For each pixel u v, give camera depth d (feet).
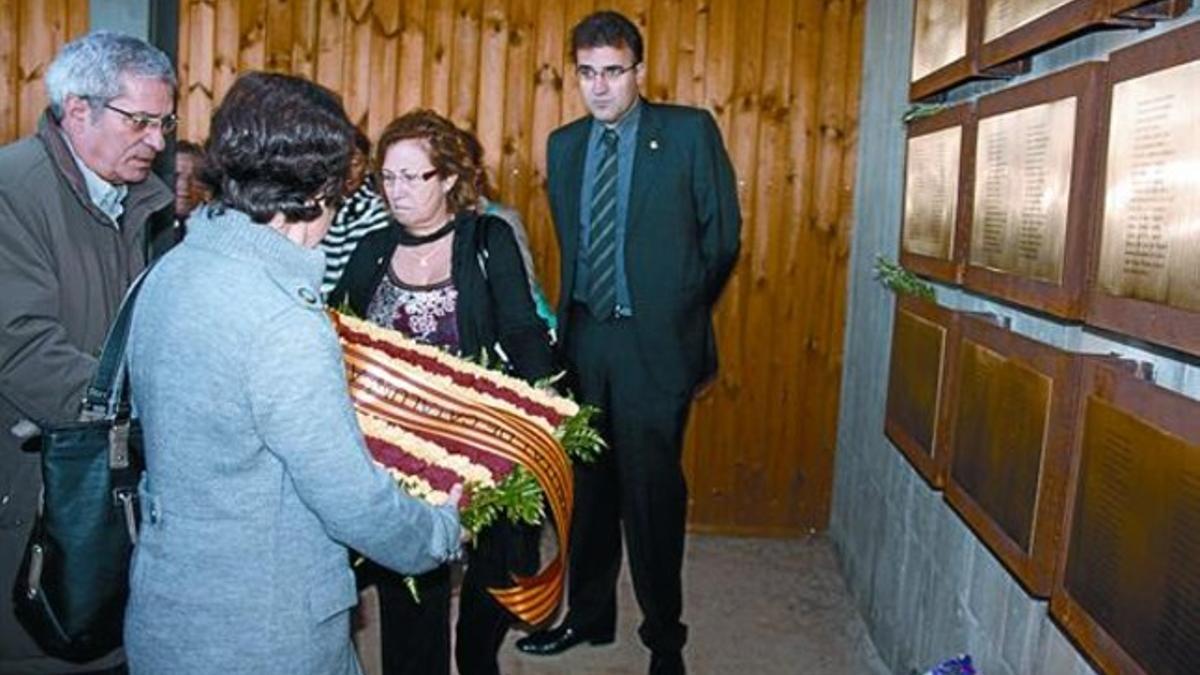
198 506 4.61
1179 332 4.61
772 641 11.46
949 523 8.65
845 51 13.69
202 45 13.60
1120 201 5.28
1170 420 4.62
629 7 13.65
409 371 6.36
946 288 9.10
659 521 10.24
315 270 4.74
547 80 13.75
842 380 14.07
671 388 10.11
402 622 7.89
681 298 10.08
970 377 7.59
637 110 10.11
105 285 6.66
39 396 6.20
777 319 14.15
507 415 6.29
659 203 9.97
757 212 13.97
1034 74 7.29
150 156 6.48
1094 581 5.37
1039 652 6.48
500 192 13.89
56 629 5.54
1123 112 5.28
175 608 4.65
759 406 14.29
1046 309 6.19
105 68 6.19
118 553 5.50
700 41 13.70
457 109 13.79
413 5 13.67
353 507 4.51
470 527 5.56
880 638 10.98
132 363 4.79
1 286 6.14
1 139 13.37
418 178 7.82
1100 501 5.33
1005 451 6.78
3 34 13.26
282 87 4.66
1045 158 6.27
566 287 10.43
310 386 4.46
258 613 4.63
